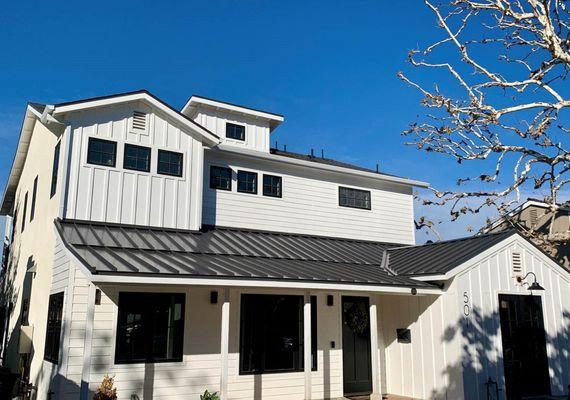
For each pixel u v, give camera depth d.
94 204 12.33
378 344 14.09
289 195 16.50
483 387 11.99
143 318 11.11
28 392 11.70
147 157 13.27
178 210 13.48
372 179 18.23
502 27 12.02
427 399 12.66
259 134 18.48
